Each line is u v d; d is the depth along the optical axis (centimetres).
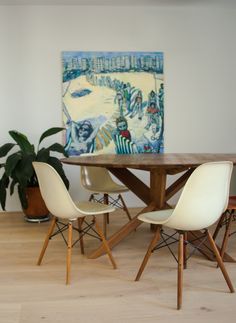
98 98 393
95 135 396
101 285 202
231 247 265
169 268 226
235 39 408
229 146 419
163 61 401
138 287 199
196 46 405
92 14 387
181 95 408
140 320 164
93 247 269
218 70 410
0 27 377
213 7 399
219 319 165
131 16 392
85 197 405
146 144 405
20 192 328
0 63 380
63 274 218
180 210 175
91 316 168
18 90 385
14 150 387
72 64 387
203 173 169
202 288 198
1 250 262
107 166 207
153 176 260
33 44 383
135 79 397
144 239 289
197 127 414
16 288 199
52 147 335
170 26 399
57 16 383
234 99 416
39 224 338
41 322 163
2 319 166
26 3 372
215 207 181
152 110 403
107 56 391
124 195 410
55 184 199
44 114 390
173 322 163
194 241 249
